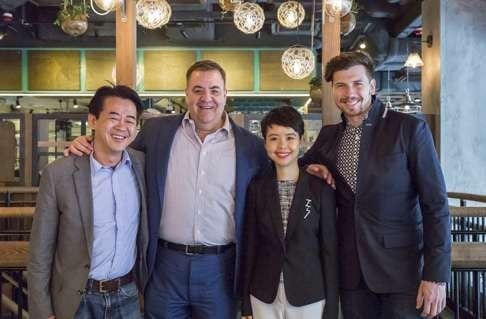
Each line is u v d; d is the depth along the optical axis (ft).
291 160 6.24
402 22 24.29
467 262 5.98
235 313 6.81
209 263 6.54
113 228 5.81
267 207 6.25
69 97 26.94
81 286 5.63
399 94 35.91
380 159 5.78
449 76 17.75
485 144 17.72
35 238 5.61
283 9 15.10
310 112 19.10
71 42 25.46
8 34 24.98
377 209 5.78
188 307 6.74
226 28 25.44
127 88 5.88
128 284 6.04
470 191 17.62
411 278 5.76
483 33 17.74
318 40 25.30
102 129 5.70
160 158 6.61
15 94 25.80
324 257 6.11
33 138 17.35
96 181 5.76
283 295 6.06
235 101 29.53
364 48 26.78
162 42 25.57
